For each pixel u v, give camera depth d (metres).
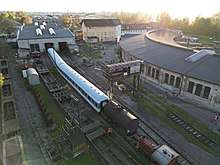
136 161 20.08
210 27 117.88
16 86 37.47
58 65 43.66
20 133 24.17
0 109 29.53
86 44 78.69
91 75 44.31
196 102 33.09
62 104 31.34
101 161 20.34
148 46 49.69
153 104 32.25
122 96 34.66
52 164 19.66
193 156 21.34
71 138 20.89
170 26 143.25
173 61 38.38
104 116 27.50
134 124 23.39
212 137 24.41
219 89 29.59
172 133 25.09
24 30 71.25
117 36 91.31
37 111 29.19
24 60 50.69
